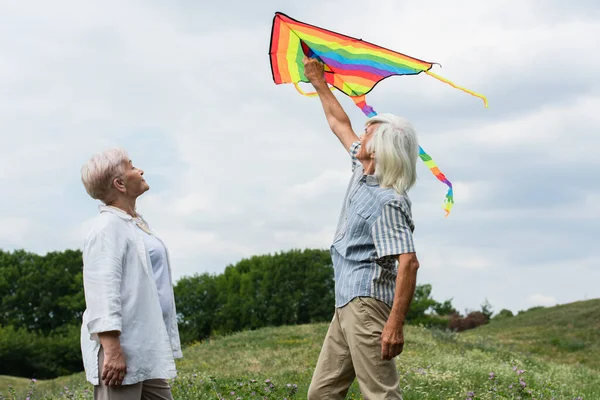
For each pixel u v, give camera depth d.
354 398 6.90
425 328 21.78
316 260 44.19
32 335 44.69
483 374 10.38
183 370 13.88
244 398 6.89
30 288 48.47
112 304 3.55
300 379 10.05
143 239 3.87
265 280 44.03
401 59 4.50
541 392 8.46
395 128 3.90
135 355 3.63
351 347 3.87
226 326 44.41
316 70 4.82
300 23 4.55
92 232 3.70
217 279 47.53
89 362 3.69
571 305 38.16
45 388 13.92
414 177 3.94
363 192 3.94
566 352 26.02
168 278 4.05
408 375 9.28
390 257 3.85
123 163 3.92
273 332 21.88
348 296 3.88
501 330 33.75
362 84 5.00
